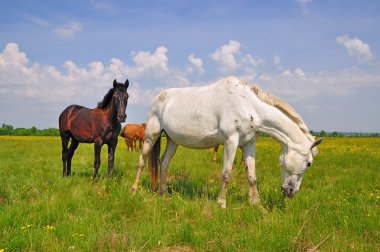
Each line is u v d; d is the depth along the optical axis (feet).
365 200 20.72
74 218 17.24
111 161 28.53
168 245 14.26
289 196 19.45
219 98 19.94
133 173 31.45
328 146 73.82
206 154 47.44
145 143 24.70
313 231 14.93
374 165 37.63
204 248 13.85
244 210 18.08
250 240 13.85
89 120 28.81
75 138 30.22
